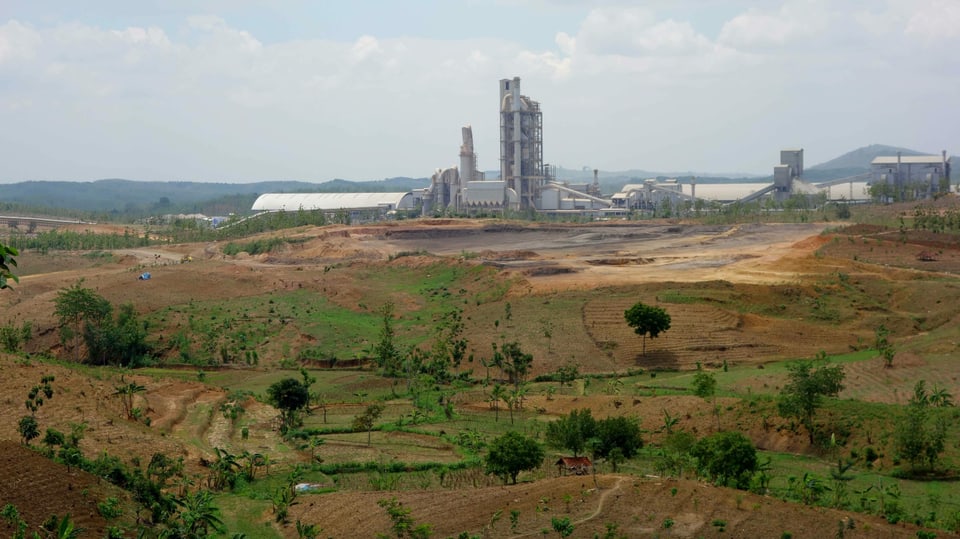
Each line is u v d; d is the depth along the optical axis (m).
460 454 96.50
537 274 196.12
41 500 68.56
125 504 72.44
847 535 64.62
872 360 123.81
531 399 121.81
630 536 65.12
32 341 158.25
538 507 71.19
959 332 135.62
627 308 161.00
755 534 64.81
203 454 92.56
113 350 154.88
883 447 88.38
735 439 79.62
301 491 82.06
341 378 142.12
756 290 167.00
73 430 90.06
